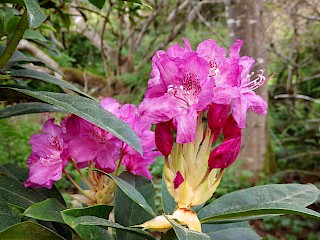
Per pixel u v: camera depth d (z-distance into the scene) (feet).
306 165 6.00
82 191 1.16
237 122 0.99
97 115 0.90
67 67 7.48
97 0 1.24
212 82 0.95
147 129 1.22
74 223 0.86
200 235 0.83
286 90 7.07
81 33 7.43
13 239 0.90
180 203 0.99
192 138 0.95
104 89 7.98
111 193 1.17
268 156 5.62
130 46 8.04
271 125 6.74
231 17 4.97
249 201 1.07
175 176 1.02
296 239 4.89
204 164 1.01
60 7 2.28
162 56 1.01
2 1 1.35
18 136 3.79
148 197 1.20
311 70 7.37
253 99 1.07
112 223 0.89
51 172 1.13
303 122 6.81
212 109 1.00
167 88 1.00
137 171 1.24
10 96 1.23
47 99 0.89
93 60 8.64
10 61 1.37
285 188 1.11
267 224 5.11
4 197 1.05
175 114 0.98
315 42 6.92
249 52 4.95
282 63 7.09
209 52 1.08
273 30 6.49
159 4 7.35
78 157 1.11
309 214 0.89
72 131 1.11
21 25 1.14
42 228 0.91
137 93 7.80
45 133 1.16
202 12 7.89
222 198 1.10
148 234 0.95
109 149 1.12
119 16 6.77
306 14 6.65
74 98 0.93
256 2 4.89
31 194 1.11
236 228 1.23
